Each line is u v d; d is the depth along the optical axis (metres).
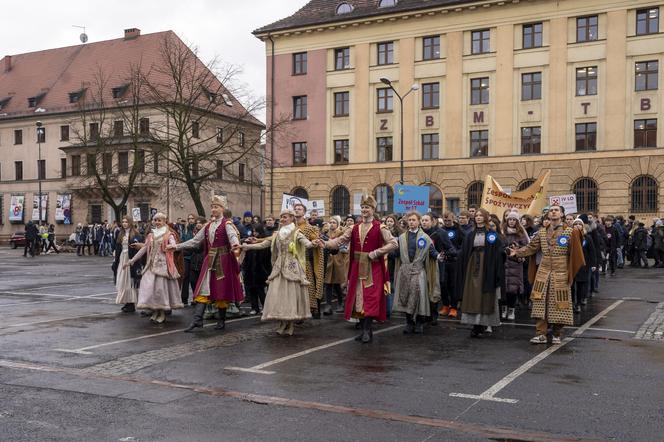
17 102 65.81
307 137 45.84
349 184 44.34
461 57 40.81
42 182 63.72
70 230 62.03
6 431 5.61
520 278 12.13
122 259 13.12
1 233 66.19
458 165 40.91
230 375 7.63
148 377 7.54
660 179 35.97
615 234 22.34
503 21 39.66
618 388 7.02
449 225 13.84
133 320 12.09
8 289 18.33
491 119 40.16
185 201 58.00
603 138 37.41
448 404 6.41
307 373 7.74
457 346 9.53
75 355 8.77
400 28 42.53
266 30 46.41
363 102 43.78
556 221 9.61
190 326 10.85
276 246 10.33
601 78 37.47
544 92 38.84
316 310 12.41
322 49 45.16
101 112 48.31
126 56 62.75
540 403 6.44
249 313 13.10
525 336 10.43
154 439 5.41
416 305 10.50
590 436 5.46
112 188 53.03
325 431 5.59
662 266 26.30
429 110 41.84
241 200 64.75
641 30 36.78
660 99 36.16
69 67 65.94
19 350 9.12
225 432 5.57
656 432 5.56
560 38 38.34
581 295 13.05
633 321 11.87
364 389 6.99
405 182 42.41
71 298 15.98
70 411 6.19
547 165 38.66
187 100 38.69
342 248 13.12
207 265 10.80
